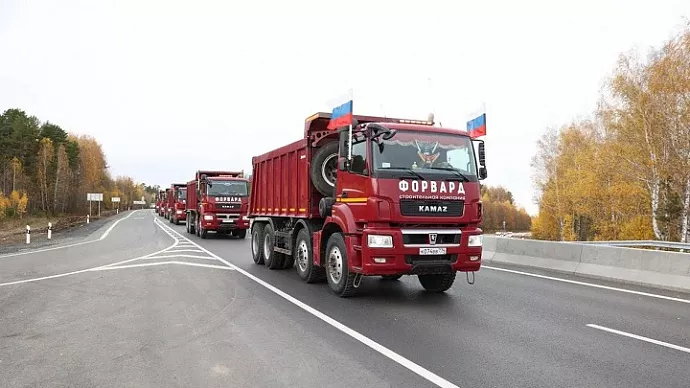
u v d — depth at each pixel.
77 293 9.41
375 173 8.09
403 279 11.14
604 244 13.29
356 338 6.21
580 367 5.14
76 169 84.56
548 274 12.12
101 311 7.82
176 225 41.69
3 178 69.88
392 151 8.38
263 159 13.96
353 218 8.52
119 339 6.20
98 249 18.91
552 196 49.44
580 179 40.78
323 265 9.86
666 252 10.26
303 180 10.95
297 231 11.54
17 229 38.81
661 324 6.98
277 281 10.94
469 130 10.49
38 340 6.18
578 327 6.79
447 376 4.86
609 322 7.08
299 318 7.31
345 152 8.76
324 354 5.56
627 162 33.66
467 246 8.39
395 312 7.71
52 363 5.29
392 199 8.02
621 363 5.27
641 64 32.94
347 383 4.67
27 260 15.16
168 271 12.51
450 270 8.32
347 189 8.85
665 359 5.41
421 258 8.18
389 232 7.99
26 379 4.81
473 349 5.75
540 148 52.81
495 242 15.12
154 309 7.95
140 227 38.00
